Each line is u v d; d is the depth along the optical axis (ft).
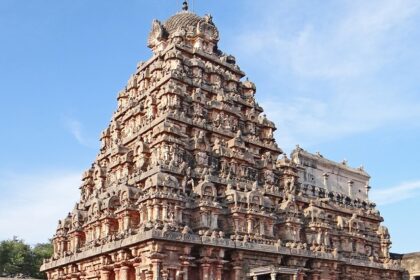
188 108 193.16
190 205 158.10
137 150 186.39
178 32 215.92
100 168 206.69
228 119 201.57
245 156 190.19
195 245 146.20
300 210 202.59
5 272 290.56
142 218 153.99
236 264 155.94
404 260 237.66
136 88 224.53
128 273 150.82
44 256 309.42
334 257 187.32
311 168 234.58
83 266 174.60
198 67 206.59
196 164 177.37
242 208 165.68
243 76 229.45
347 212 226.58
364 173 263.90
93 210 180.55
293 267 171.53
